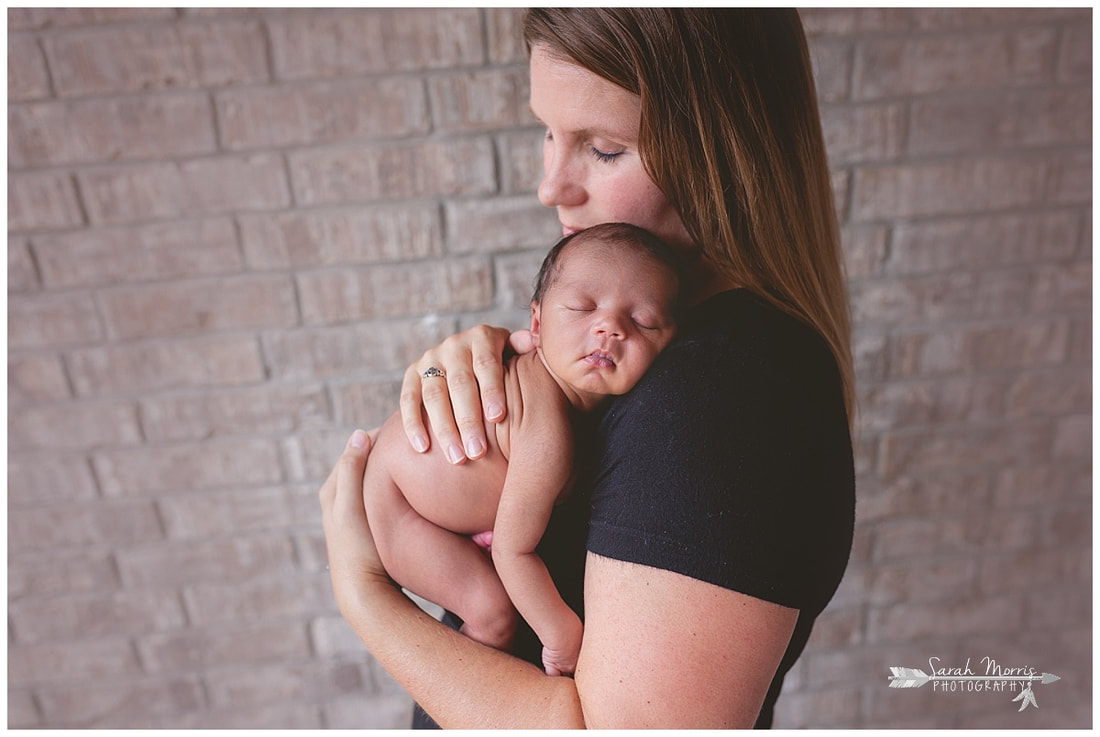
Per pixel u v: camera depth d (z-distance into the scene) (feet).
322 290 4.08
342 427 4.35
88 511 4.42
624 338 1.76
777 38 1.88
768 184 1.84
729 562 1.44
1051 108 3.91
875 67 3.83
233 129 3.80
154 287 4.02
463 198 3.96
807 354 1.68
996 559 4.77
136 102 3.73
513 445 1.89
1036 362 4.34
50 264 3.94
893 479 4.57
